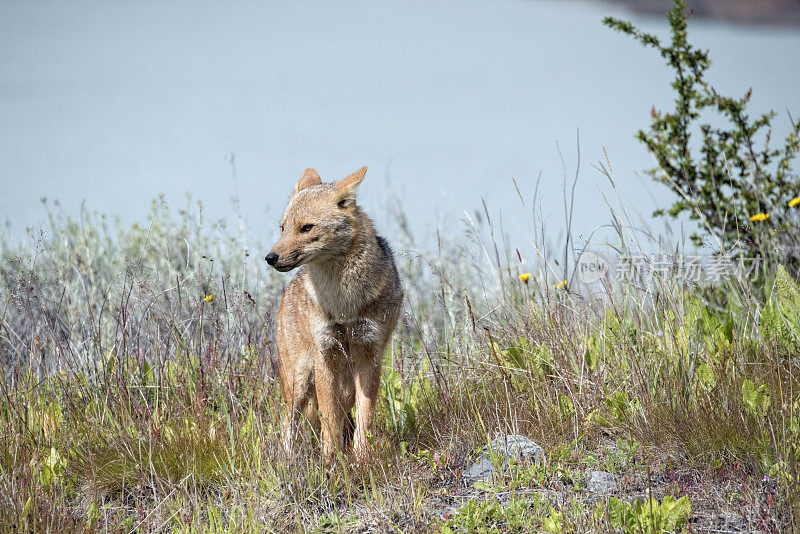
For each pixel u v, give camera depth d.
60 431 11.96
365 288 12.08
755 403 10.66
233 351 13.63
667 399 11.38
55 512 10.09
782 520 9.16
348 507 10.44
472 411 12.03
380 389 13.41
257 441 11.38
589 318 13.45
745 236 15.29
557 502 9.82
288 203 12.59
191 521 9.99
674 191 16.23
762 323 12.65
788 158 15.78
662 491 9.98
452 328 14.53
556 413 11.63
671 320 12.41
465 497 10.30
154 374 13.02
